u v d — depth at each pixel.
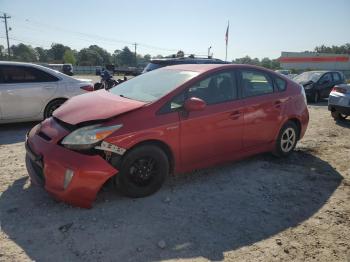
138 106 4.08
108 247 3.22
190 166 4.54
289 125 5.81
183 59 12.30
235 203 4.21
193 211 3.96
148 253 3.16
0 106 7.46
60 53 123.38
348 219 3.91
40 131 4.20
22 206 3.91
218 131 4.68
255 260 3.12
